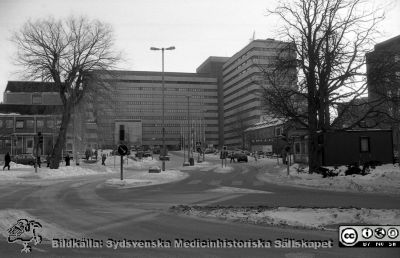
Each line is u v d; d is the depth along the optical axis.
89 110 49.31
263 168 52.03
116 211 15.19
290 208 14.30
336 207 14.38
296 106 35.44
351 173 30.09
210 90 189.38
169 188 26.38
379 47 31.42
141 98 179.25
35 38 41.41
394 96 30.31
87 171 45.22
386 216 11.90
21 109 96.62
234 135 165.25
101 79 43.72
